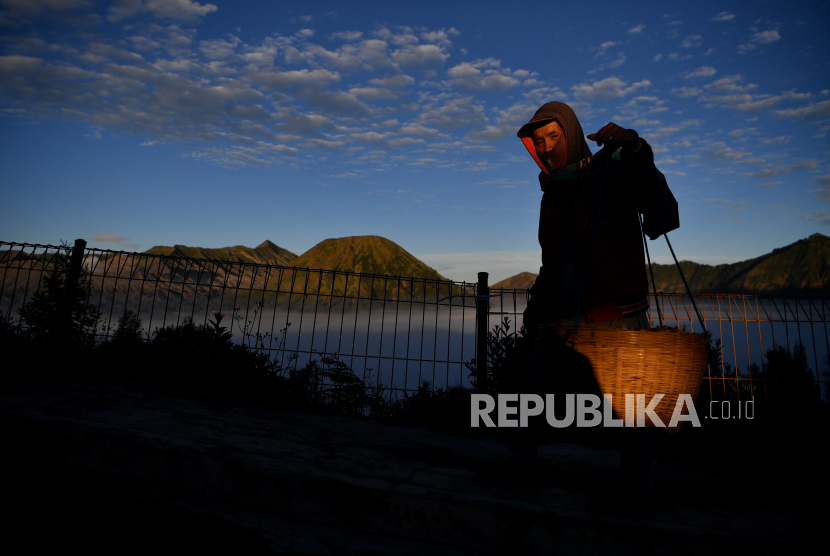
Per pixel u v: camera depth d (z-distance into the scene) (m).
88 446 2.45
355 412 4.39
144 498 2.19
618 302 2.02
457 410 4.37
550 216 2.32
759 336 4.47
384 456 2.91
